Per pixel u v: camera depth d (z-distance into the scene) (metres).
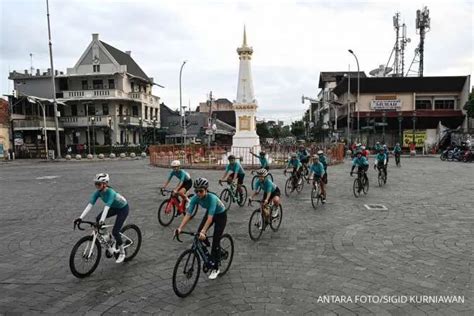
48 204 12.67
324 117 74.56
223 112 77.88
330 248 7.54
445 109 47.50
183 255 5.31
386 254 7.13
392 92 48.28
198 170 24.41
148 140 54.34
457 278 5.93
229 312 4.85
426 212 10.88
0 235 8.73
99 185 6.16
